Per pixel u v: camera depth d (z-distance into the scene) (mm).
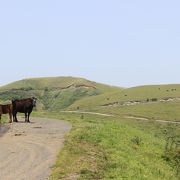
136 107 152500
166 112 137625
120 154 22109
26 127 33031
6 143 24094
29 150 21672
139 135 34250
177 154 28969
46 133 28641
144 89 187125
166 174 22875
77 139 24859
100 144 23656
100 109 156500
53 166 17844
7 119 41781
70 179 15781
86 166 17719
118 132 31125
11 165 18125
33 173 16703
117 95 184250
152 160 25672
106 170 17688
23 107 38969
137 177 18109
